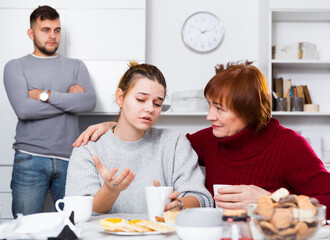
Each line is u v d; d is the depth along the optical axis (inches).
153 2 128.6
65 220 31.9
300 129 126.0
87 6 115.5
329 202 45.1
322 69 126.4
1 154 112.5
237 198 39.5
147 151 53.3
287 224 26.5
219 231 28.7
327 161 115.1
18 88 97.2
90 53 115.3
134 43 115.9
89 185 48.9
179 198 45.7
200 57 127.8
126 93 51.0
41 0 114.6
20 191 97.0
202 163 61.4
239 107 49.9
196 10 128.7
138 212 50.9
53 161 98.0
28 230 30.3
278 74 126.6
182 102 117.0
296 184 51.5
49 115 97.7
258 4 128.3
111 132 54.2
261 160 53.1
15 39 113.6
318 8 116.3
